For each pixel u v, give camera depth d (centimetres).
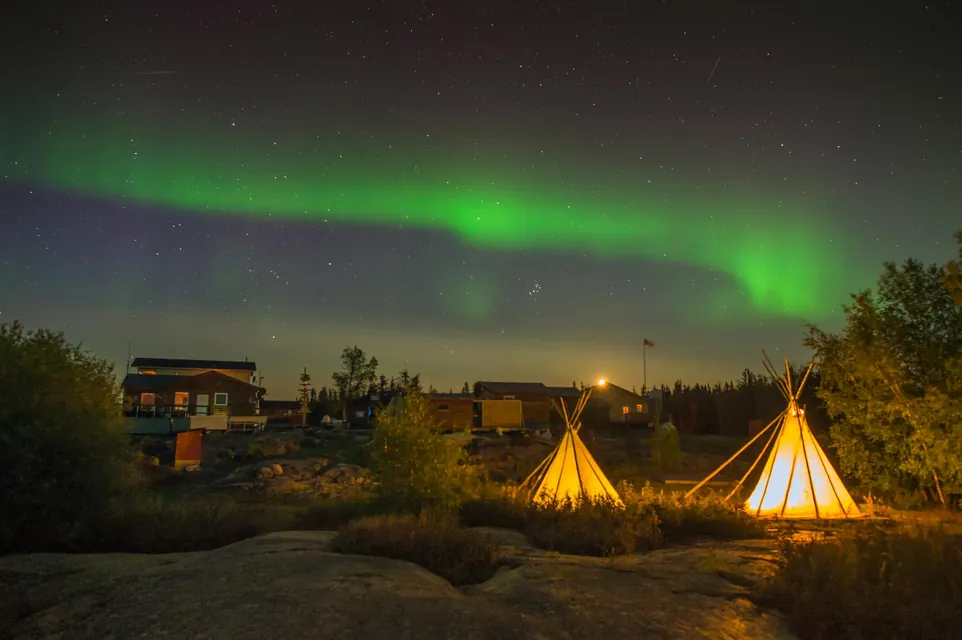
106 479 1161
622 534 1021
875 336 1594
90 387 1271
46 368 1175
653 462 2888
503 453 3086
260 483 2128
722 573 818
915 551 767
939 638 580
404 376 4300
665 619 643
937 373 1506
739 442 3775
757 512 1455
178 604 657
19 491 1053
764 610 686
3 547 1027
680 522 1204
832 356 1692
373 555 868
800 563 766
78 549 1043
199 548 1077
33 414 1107
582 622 623
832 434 1736
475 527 1247
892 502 1672
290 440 3512
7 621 654
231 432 4022
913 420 1487
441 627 597
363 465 2595
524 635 588
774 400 3981
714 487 2211
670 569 836
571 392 5706
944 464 1434
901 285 1592
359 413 6050
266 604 641
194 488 2075
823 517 1417
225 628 589
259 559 830
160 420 3938
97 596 714
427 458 1395
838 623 617
